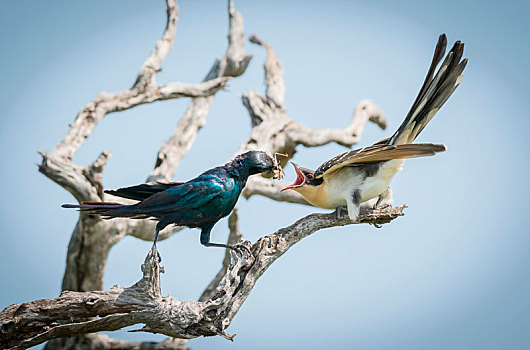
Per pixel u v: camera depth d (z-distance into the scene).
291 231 10.14
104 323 8.97
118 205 9.66
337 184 10.29
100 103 16.55
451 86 10.10
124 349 16.25
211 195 9.42
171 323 9.09
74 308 9.04
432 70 10.06
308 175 10.49
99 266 15.77
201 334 9.33
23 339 9.03
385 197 11.18
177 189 9.48
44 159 14.32
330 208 10.77
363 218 10.38
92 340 16.11
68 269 15.92
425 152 9.06
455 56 9.96
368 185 10.23
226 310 9.34
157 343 16.19
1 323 8.72
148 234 15.99
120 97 16.92
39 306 8.95
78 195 14.52
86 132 15.92
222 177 9.55
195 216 9.58
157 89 17.52
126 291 9.17
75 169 14.48
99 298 9.09
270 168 9.91
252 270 9.59
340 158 10.17
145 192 10.12
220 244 9.84
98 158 14.38
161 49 18.03
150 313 9.03
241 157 9.82
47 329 9.08
